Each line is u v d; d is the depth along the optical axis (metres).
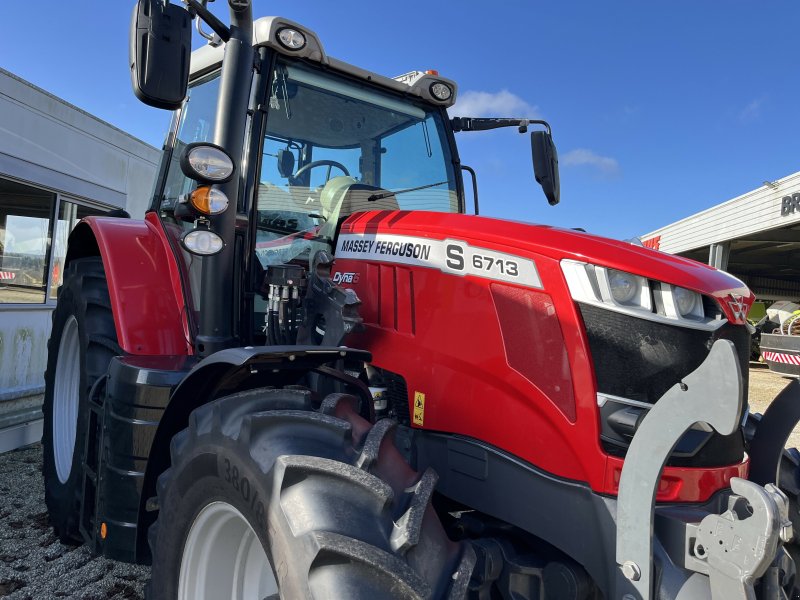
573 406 1.62
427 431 1.96
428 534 1.41
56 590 2.63
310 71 2.68
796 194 12.53
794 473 2.12
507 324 1.77
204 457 1.64
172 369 2.17
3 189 4.71
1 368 4.66
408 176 2.97
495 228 1.90
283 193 2.53
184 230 2.76
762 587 1.49
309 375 2.19
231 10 2.19
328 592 1.25
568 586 1.61
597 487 1.56
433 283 1.98
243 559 1.77
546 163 2.98
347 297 2.05
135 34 1.87
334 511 1.36
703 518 1.45
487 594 1.66
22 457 4.41
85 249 3.26
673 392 1.39
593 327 1.63
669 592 1.41
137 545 2.09
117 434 2.16
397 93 2.97
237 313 2.33
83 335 2.76
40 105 4.97
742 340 1.71
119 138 6.10
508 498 1.73
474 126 3.21
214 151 2.05
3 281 4.75
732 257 21.58
